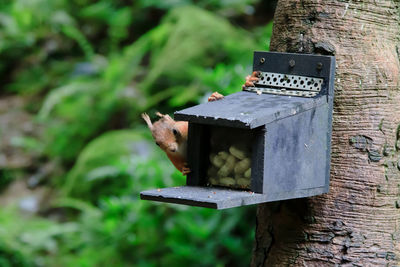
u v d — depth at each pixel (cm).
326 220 396
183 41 988
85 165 945
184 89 930
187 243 746
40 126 1148
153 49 1085
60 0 1293
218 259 732
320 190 383
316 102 370
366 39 393
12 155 1114
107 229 812
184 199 328
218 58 966
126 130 1022
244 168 365
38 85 1231
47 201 1020
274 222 418
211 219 732
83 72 1169
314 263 397
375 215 391
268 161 346
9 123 1172
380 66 391
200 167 380
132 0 1223
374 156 389
